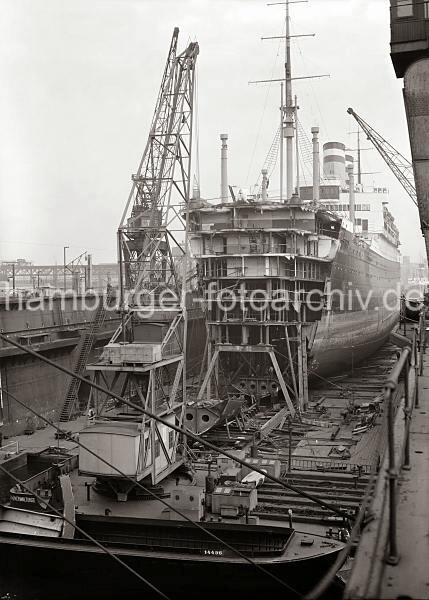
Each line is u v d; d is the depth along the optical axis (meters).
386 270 81.44
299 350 45.91
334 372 58.53
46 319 48.38
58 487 24.12
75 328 50.34
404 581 5.90
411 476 8.61
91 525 24.61
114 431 26.30
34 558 23.06
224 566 21.39
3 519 24.30
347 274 55.97
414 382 13.09
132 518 24.25
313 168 55.44
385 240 85.88
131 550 22.64
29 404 43.38
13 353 41.03
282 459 32.94
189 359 61.34
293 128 54.81
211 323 47.25
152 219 36.16
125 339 32.16
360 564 6.21
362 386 54.19
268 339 45.66
